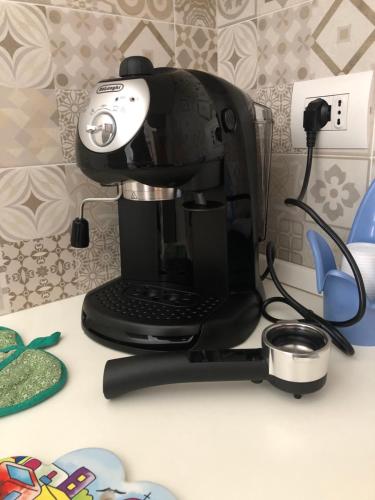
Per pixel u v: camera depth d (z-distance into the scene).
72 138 0.71
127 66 0.50
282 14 0.72
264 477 0.36
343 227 0.70
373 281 0.56
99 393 0.48
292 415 0.43
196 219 0.62
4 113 0.64
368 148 0.64
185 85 0.50
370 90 0.62
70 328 0.64
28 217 0.69
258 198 0.64
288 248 0.79
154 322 0.55
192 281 0.66
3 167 0.65
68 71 0.68
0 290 0.68
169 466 0.37
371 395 0.46
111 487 0.35
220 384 0.49
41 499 0.34
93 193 0.74
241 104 0.58
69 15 0.67
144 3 0.74
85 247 0.68
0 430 0.42
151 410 0.45
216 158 0.53
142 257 0.68
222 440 0.40
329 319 0.57
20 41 0.63
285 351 0.43
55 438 0.41
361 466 0.37
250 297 0.62
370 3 0.60
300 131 0.71
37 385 0.48
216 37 0.85
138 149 0.47
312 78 0.69
